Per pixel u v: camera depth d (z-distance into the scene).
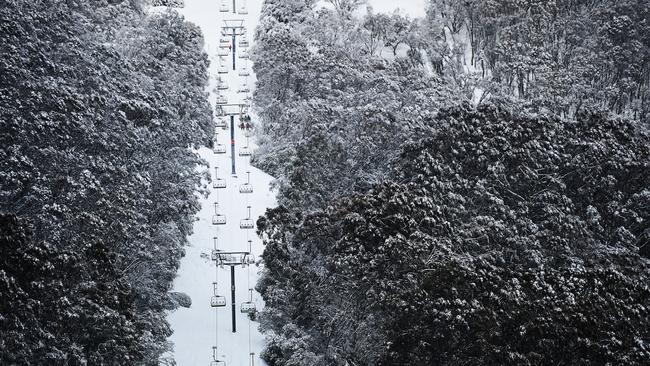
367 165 135.00
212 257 129.00
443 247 101.00
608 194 124.06
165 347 102.94
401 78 179.25
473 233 110.06
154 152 122.44
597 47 196.00
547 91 178.38
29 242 91.81
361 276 100.38
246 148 160.00
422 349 93.12
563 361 92.25
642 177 127.56
